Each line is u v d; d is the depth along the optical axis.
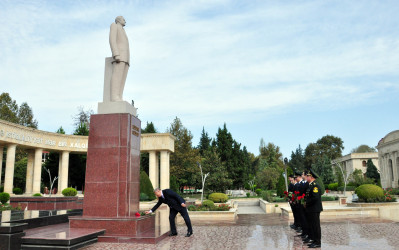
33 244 7.05
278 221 13.62
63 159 30.02
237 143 46.84
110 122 9.35
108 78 10.07
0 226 6.80
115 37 9.95
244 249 7.11
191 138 40.66
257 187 50.22
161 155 27.45
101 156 9.18
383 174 52.81
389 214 15.22
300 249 7.10
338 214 15.43
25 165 40.75
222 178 34.47
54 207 19.81
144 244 7.78
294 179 10.90
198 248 7.24
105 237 8.12
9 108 46.25
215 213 14.96
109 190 8.91
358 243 7.72
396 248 7.03
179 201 9.19
